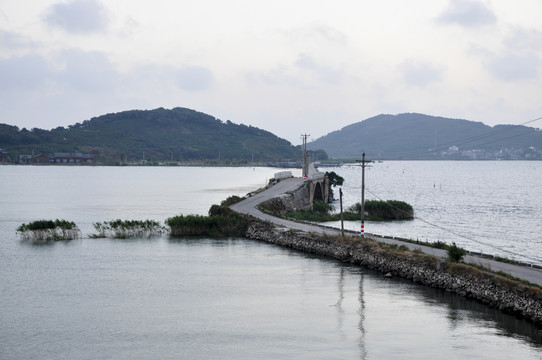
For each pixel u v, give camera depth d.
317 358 38.88
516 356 38.38
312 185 143.12
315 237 77.69
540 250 81.12
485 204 158.62
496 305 48.22
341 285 57.81
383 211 121.38
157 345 41.31
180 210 131.12
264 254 74.81
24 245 79.88
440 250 65.44
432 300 51.69
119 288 56.69
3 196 175.75
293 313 48.72
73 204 147.75
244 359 38.72
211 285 58.03
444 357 38.56
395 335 43.03
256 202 115.75
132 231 89.62
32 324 45.72
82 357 39.12
